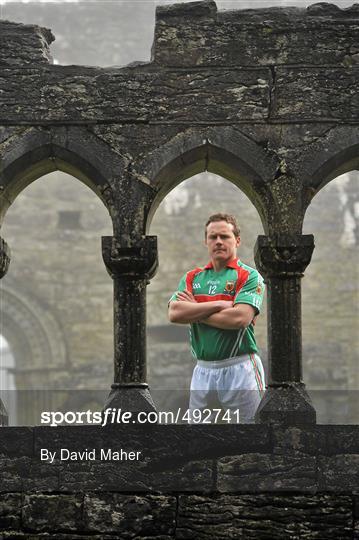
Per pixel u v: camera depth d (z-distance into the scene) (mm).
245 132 8609
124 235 8484
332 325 27234
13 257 27594
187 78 8664
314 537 8000
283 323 8422
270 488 8062
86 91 8648
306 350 26891
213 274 8727
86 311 27531
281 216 8516
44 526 8031
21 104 8641
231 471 8094
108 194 8555
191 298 8648
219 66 8680
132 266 8445
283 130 8617
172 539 8016
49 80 8664
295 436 8133
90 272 27766
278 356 8391
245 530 8016
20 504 8055
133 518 8039
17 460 8102
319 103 8641
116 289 8477
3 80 8664
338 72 8680
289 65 8688
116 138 8602
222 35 8711
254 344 8711
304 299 27344
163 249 27922
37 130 8617
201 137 8594
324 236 27641
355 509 8023
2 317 27344
